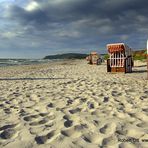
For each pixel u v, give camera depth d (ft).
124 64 48.03
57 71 63.67
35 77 43.98
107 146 10.40
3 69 86.79
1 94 24.07
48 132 12.23
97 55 110.01
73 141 10.98
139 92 23.71
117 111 16.05
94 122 13.73
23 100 20.89
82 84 31.01
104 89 25.93
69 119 14.61
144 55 128.47
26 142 10.97
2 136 11.88
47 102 19.69
